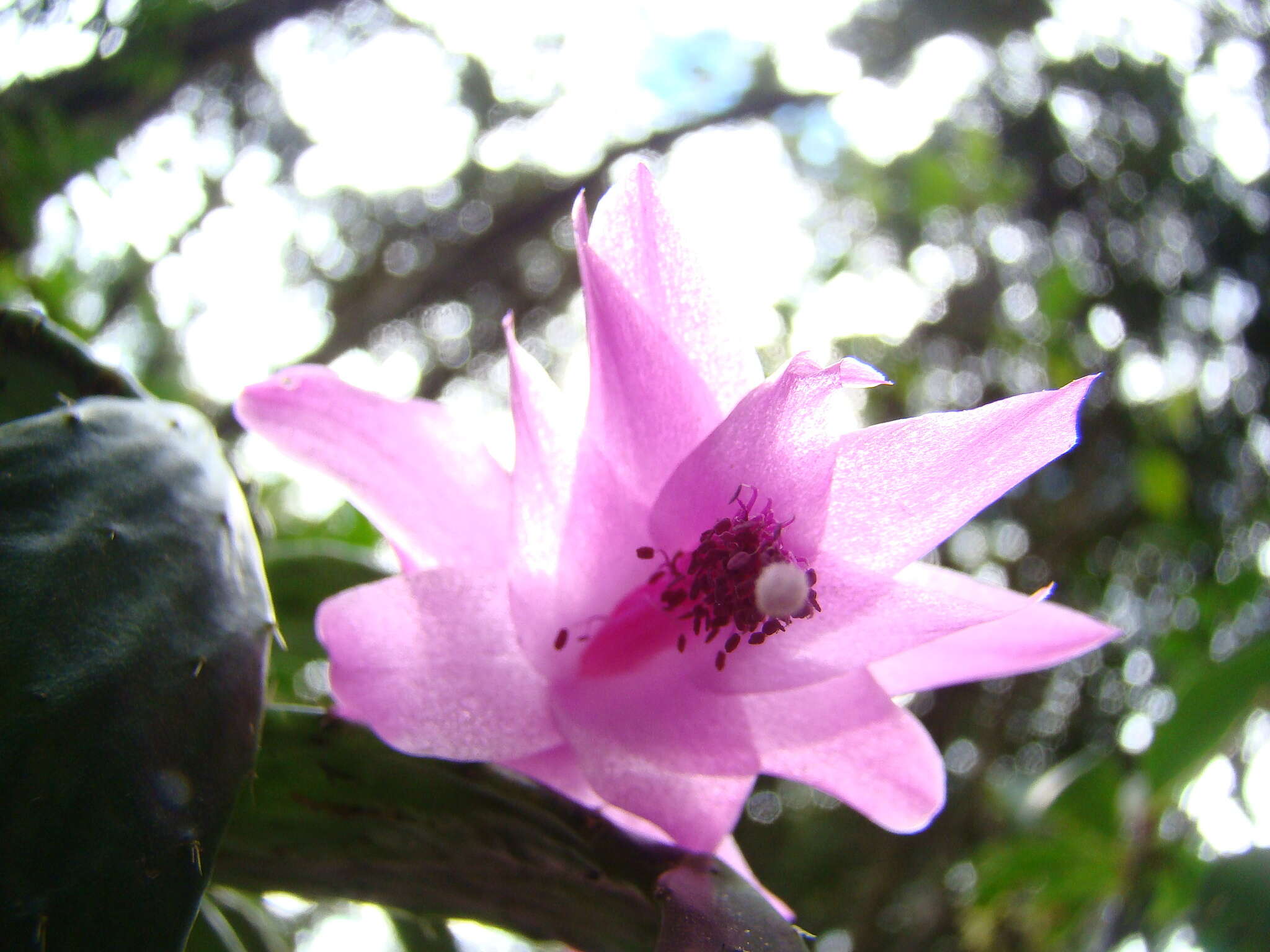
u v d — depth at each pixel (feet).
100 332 0.84
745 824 1.30
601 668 0.25
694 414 0.25
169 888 0.20
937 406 1.27
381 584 0.24
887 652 0.25
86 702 0.20
